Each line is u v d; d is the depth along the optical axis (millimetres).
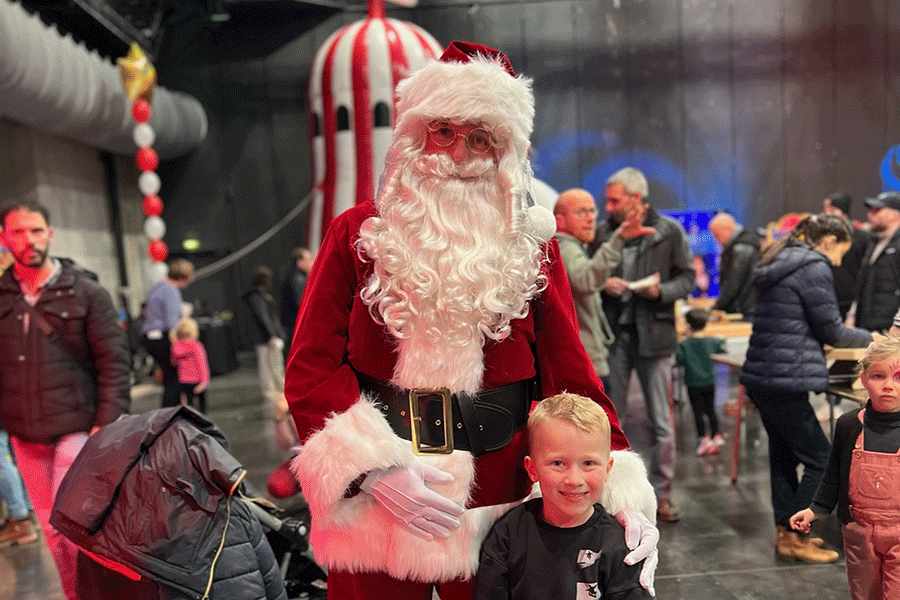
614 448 1439
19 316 2504
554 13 10695
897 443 1879
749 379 2900
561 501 1297
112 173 10141
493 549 1341
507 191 1312
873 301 4766
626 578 1306
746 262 5777
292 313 6586
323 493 1242
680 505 3549
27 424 2492
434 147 1338
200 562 1701
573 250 3172
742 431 4934
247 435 5496
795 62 10656
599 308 3230
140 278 11016
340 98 5105
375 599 1342
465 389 1300
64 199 8766
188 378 5492
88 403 2568
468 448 1311
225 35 10906
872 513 1889
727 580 2711
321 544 1336
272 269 11086
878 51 10602
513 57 10734
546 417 1308
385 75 5035
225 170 11055
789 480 2941
